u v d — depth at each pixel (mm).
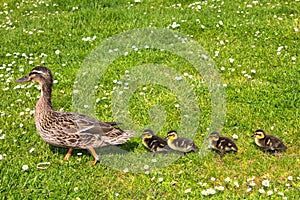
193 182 3059
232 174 3100
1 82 3846
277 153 3219
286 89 3658
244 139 3320
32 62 4047
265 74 3844
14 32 4512
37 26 4590
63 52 4188
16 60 4098
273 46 4137
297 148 3252
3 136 3312
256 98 3602
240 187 3027
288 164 3135
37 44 4312
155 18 4594
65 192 2994
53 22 4641
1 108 3578
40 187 3021
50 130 3109
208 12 4676
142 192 3004
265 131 3361
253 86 3730
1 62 4070
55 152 3240
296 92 3633
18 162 3154
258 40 4234
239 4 4820
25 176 3078
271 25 4391
